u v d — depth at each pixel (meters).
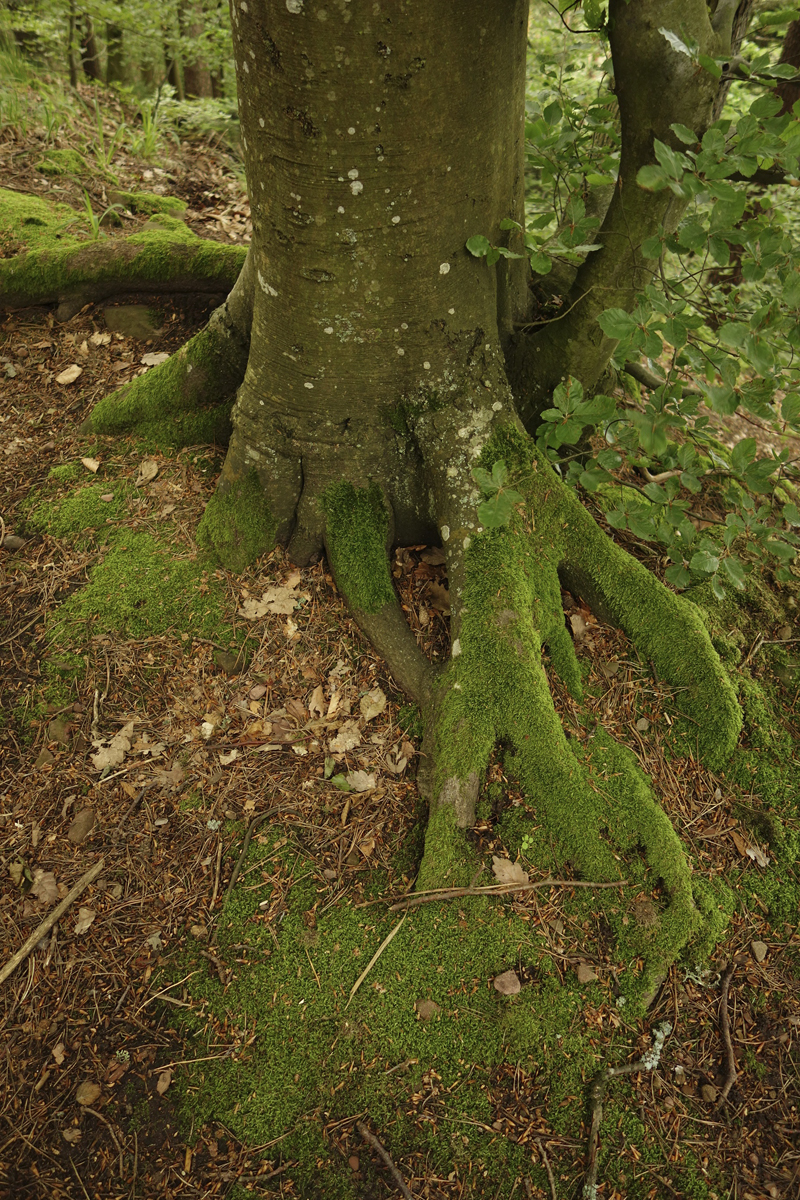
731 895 2.70
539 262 2.70
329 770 2.82
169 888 2.56
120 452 3.76
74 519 3.47
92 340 4.32
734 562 2.53
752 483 2.57
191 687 2.99
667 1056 2.40
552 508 3.08
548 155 3.18
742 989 2.54
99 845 2.62
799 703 3.20
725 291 5.31
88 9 6.32
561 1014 2.40
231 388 3.74
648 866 2.62
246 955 2.46
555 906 2.55
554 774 2.68
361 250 2.58
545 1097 2.30
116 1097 2.22
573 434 2.54
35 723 2.87
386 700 3.01
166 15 6.89
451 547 3.00
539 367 3.17
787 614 3.47
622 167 2.59
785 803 2.91
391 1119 2.23
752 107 2.06
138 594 3.19
